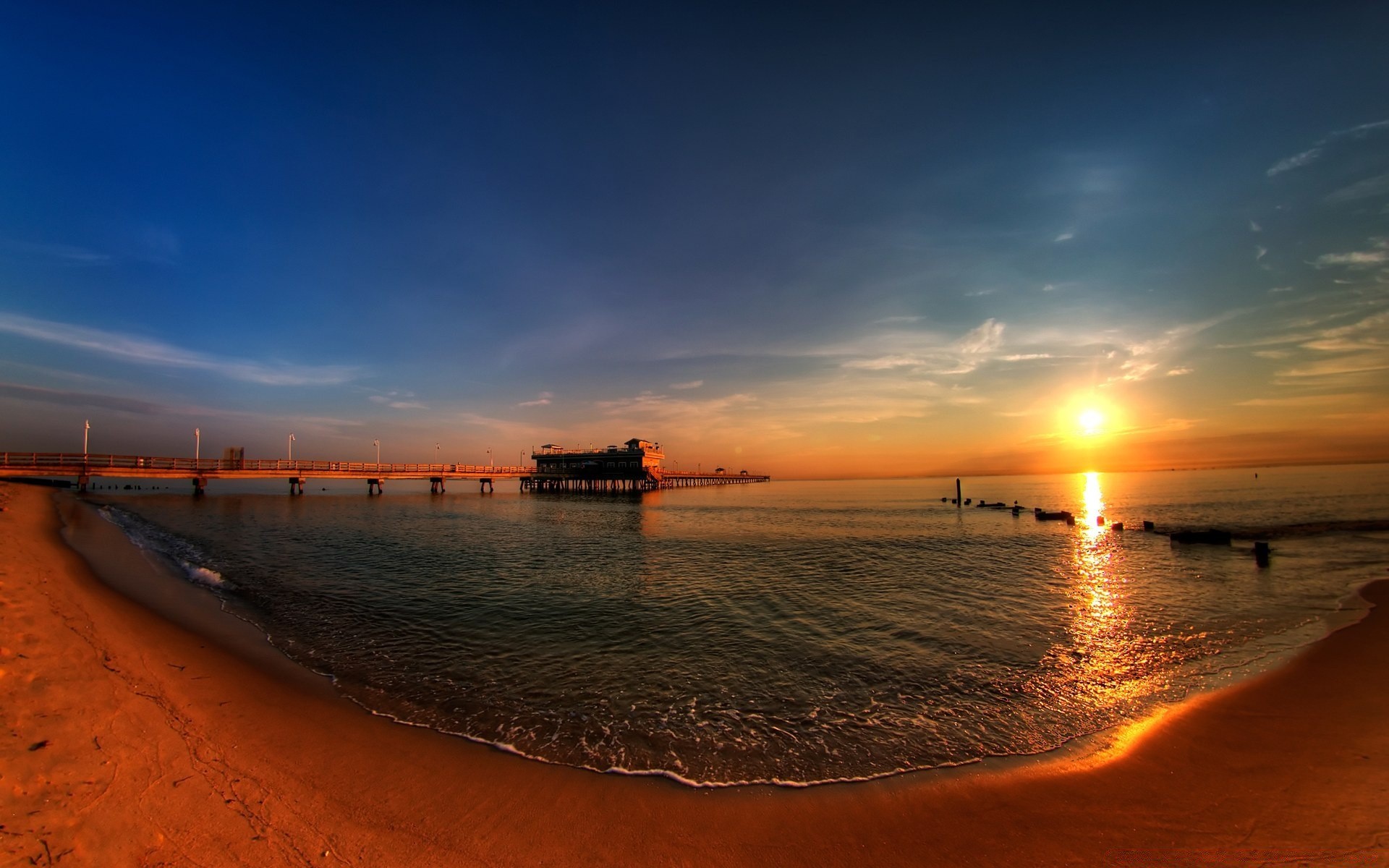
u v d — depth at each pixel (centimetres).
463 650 1039
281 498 5388
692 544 2641
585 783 580
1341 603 1392
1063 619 1282
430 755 630
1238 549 2414
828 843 484
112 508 3753
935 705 799
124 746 555
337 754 617
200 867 400
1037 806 541
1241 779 577
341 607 1329
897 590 1600
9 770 475
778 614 1327
